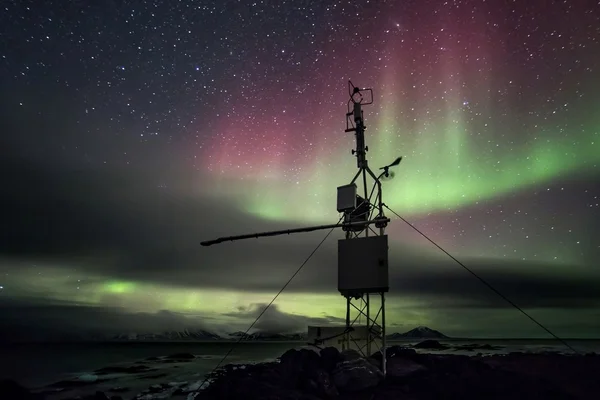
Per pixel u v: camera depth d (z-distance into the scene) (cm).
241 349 13425
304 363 1992
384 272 1881
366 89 2352
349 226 2072
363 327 2136
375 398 1540
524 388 1562
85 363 6294
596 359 2370
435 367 1994
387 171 2111
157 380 3719
